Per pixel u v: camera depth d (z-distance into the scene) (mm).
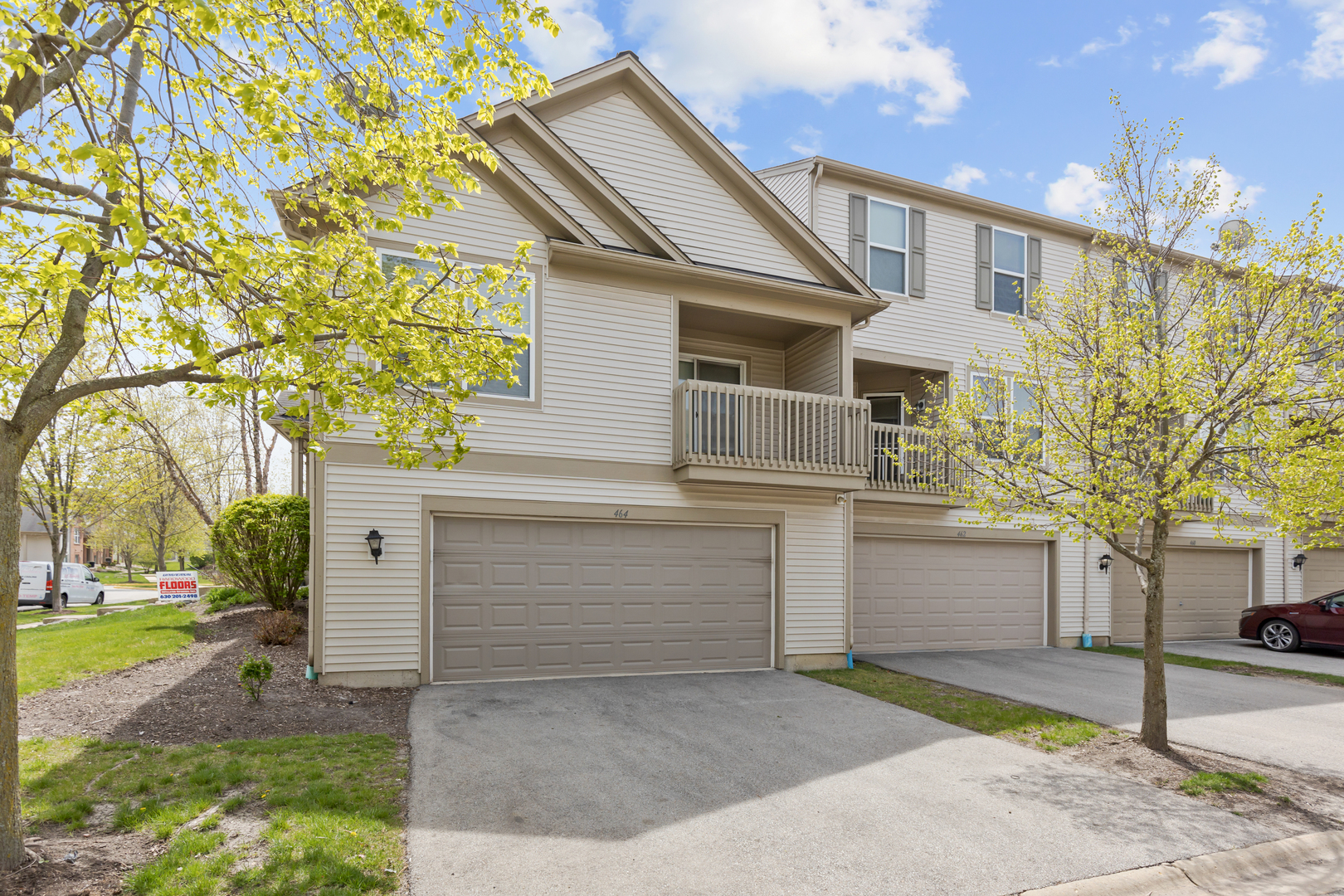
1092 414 7336
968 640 13727
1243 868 4723
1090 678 10859
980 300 14438
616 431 10078
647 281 10414
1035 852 4715
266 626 10617
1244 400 6793
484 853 4391
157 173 4621
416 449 6047
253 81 4777
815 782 5914
